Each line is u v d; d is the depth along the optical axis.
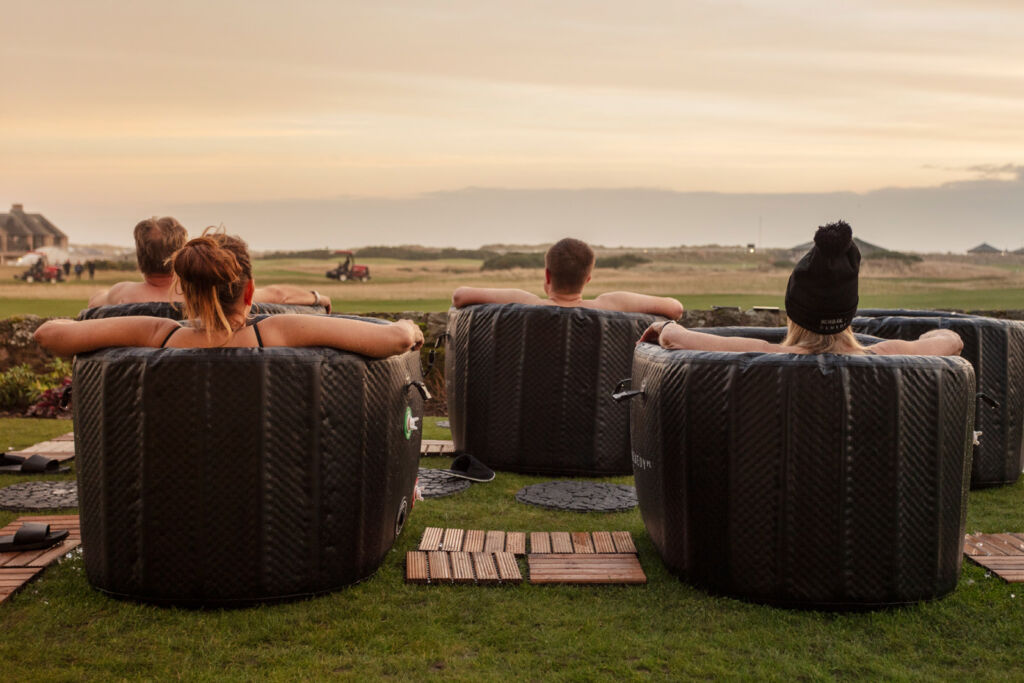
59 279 55.06
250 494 2.83
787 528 2.92
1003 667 2.57
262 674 2.47
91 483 2.93
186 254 2.81
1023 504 4.67
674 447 3.16
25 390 8.24
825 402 2.85
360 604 2.97
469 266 67.69
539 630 2.81
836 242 2.94
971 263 42.09
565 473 5.27
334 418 2.93
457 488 4.75
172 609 2.89
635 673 2.51
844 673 2.53
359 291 28.88
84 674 2.44
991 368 4.96
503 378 5.29
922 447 2.92
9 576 3.14
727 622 2.88
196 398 2.77
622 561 3.47
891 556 2.92
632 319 5.26
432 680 2.45
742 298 22.86
